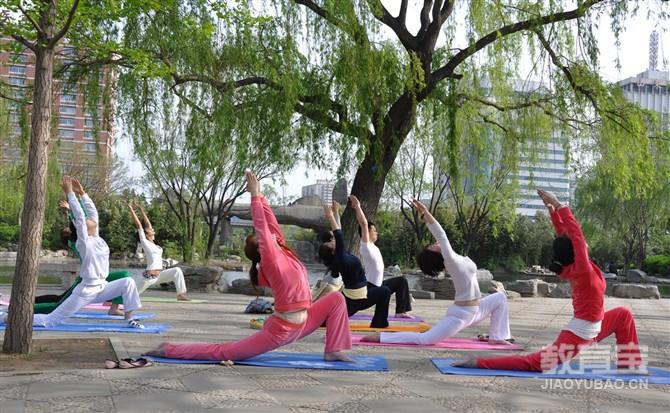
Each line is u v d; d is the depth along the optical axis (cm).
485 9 1348
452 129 1423
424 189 2931
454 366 621
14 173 1980
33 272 639
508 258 4125
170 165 2428
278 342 608
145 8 848
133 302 871
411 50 1330
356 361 638
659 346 862
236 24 1204
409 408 464
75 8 636
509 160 1627
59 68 1397
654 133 1467
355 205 947
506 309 816
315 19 1269
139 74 1149
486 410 465
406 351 736
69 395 472
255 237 625
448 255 765
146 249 1295
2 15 756
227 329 895
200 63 1268
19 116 1485
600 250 4875
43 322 820
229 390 501
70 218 884
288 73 1217
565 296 1908
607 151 1449
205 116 1320
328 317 633
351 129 1248
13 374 535
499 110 1527
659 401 510
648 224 4078
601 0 1334
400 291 1070
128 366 571
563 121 1467
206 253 2912
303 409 453
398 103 1349
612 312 622
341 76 1218
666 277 4222
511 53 1441
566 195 3766
